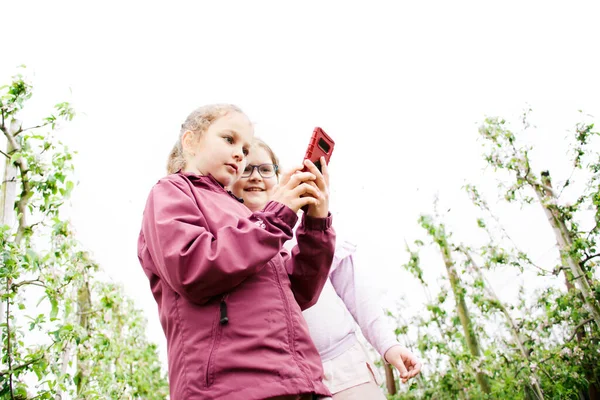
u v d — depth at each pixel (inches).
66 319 126.0
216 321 43.8
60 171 119.6
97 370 141.1
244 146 60.4
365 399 72.5
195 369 42.2
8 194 114.8
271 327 44.2
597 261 168.6
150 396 239.0
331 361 75.1
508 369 188.4
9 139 116.4
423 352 236.8
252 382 40.8
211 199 52.7
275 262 50.7
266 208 48.3
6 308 109.5
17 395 107.0
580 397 176.4
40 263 113.4
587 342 173.0
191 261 42.6
